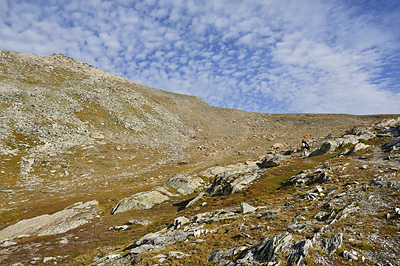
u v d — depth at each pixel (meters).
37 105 120.06
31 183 71.12
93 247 31.33
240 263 16.00
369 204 22.97
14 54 187.62
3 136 88.12
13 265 26.92
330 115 195.88
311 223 21.22
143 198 57.41
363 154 51.59
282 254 15.73
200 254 19.11
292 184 44.03
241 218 27.55
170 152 124.62
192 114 199.38
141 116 160.25
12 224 45.00
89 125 125.62
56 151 93.19
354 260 14.23
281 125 184.25
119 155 106.06
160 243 24.44
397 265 13.19
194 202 51.06
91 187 73.12
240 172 61.84
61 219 46.81
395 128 70.81
